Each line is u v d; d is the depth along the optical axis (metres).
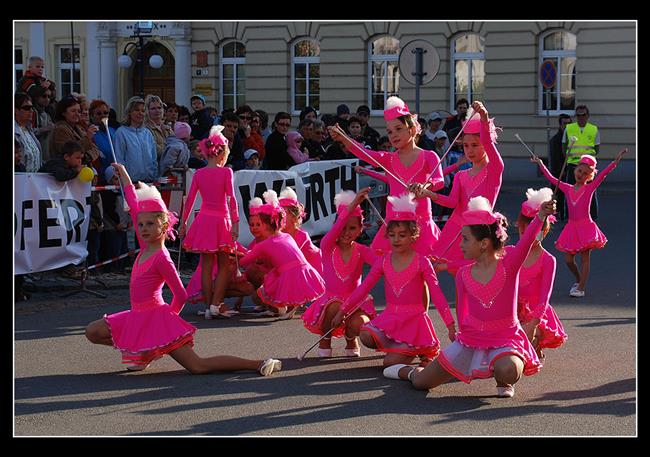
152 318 7.36
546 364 7.77
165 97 32.12
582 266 11.07
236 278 10.08
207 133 14.59
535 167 28.89
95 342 7.48
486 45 29.09
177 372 7.52
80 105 11.82
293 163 14.40
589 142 20.64
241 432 5.93
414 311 7.50
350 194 8.29
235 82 31.62
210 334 9.04
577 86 28.30
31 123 11.83
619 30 27.73
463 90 29.77
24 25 32.00
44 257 10.71
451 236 8.60
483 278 6.71
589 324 9.41
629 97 27.83
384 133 30.33
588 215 10.96
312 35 30.66
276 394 6.84
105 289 11.26
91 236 11.55
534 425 6.09
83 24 31.45
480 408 6.48
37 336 8.81
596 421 6.18
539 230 6.68
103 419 6.22
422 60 18.38
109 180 11.88
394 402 6.63
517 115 28.98
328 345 8.12
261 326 9.44
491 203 8.43
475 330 6.73
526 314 7.73
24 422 6.15
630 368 7.62
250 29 31.05
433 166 8.71
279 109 31.14
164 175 12.47
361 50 30.28
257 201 9.61
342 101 30.62
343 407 6.50
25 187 10.54
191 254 12.86
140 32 24.67
